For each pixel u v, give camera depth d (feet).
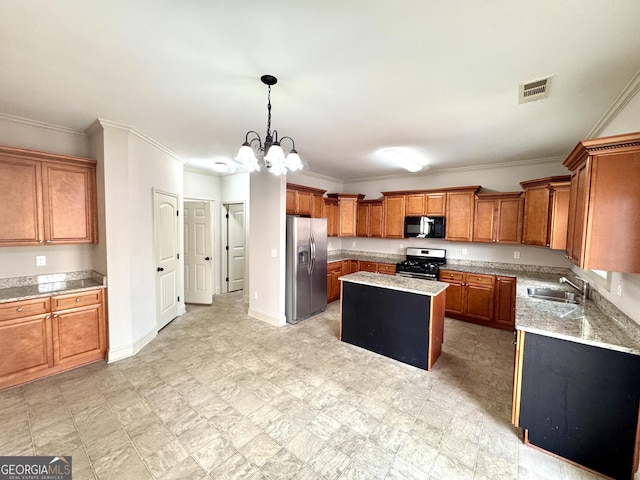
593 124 8.79
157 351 10.74
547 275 13.03
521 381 6.51
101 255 9.96
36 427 6.65
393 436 6.59
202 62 5.79
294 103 7.69
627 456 5.57
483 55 5.40
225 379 8.87
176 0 4.10
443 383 8.82
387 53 5.39
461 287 14.51
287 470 5.63
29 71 6.18
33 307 8.39
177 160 14.08
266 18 4.48
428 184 17.28
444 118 8.57
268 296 14.06
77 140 10.29
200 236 16.80
